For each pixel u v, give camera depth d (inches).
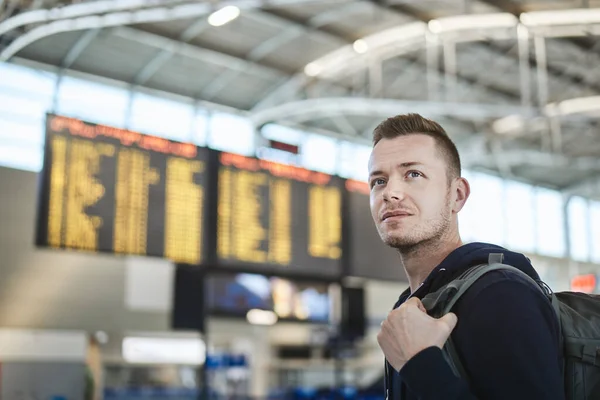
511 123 818.8
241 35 622.5
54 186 304.3
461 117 801.6
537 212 997.8
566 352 53.7
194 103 737.6
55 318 544.7
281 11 581.0
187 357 633.6
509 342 47.7
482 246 56.8
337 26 606.5
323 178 388.5
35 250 548.4
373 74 709.3
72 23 502.3
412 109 645.3
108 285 573.9
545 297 52.1
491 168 957.2
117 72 678.5
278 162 373.7
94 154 316.5
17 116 633.0
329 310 617.6
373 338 684.1
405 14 568.7
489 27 557.0
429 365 47.5
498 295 49.6
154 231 326.6
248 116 771.4
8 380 490.3
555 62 698.8
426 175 57.7
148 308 589.3
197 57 649.6
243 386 670.5
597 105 629.9
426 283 55.8
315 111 740.0
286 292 611.8
